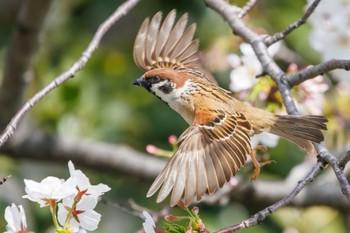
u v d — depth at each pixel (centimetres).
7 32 1398
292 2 1262
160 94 770
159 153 869
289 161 1291
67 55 1295
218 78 1240
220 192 961
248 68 939
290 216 1148
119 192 1347
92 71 1323
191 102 754
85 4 1394
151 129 1341
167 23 838
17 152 1204
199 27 1291
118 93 1329
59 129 1259
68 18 1349
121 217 1341
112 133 1303
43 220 1260
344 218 1162
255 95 916
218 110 733
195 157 633
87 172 1315
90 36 1358
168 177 605
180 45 834
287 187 1143
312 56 1269
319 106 948
